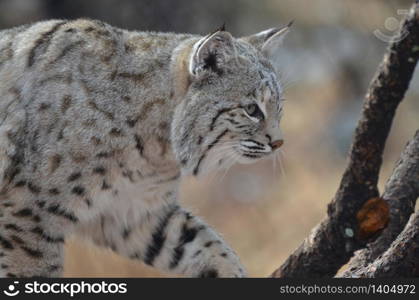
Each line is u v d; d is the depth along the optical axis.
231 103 12.07
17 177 12.17
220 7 36.66
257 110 12.17
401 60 11.35
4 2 34.66
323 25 38.03
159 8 34.94
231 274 12.91
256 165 29.20
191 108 12.07
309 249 12.27
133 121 12.16
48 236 12.25
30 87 12.31
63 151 12.01
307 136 32.19
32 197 12.13
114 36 12.55
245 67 12.13
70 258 19.23
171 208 13.20
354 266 11.78
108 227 13.19
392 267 10.30
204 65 11.97
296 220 26.27
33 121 12.15
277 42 13.00
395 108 11.68
